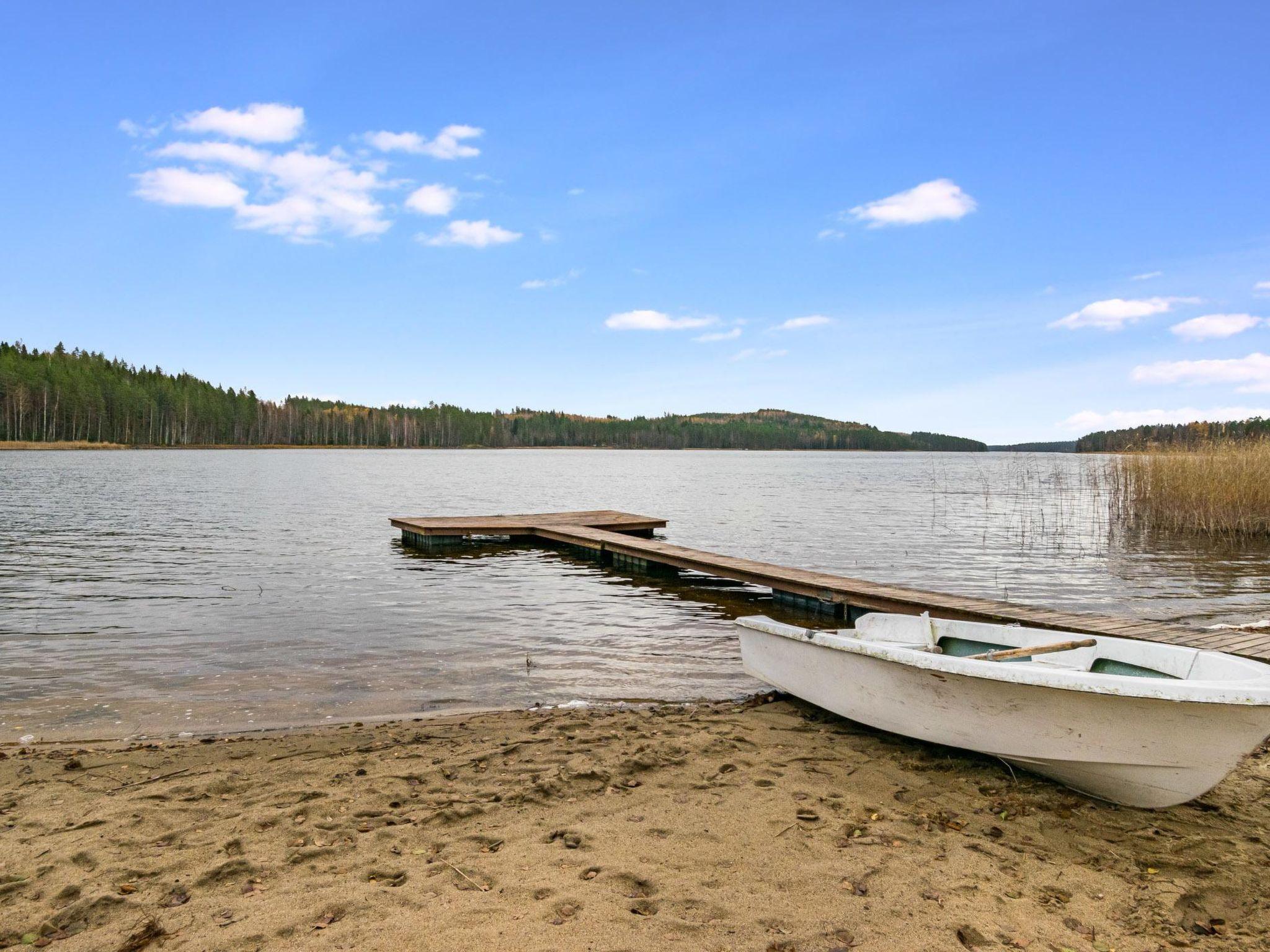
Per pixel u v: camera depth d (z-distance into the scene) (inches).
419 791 177.3
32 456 2650.1
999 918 125.0
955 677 183.9
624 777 187.0
